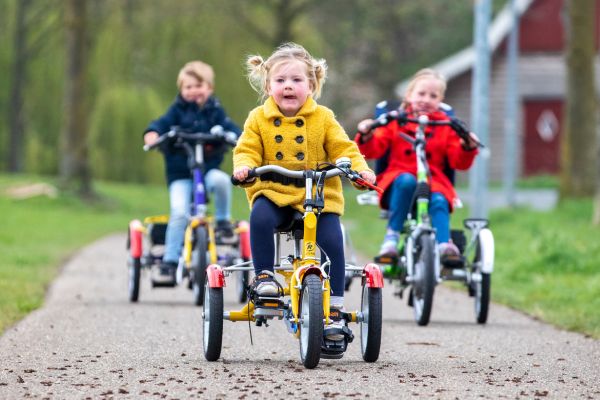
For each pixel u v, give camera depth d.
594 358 19.52
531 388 16.22
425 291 23.78
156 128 28.58
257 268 18.12
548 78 120.00
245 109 100.00
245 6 101.25
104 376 16.89
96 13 101.44
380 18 130.75
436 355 19.69
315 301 16.97
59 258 41.69
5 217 64.62
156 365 18.03
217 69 99.56
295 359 18.97
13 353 19.12
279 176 18.09
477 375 17.33
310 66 18.50
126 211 81.25
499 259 38.69
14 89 114.25
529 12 119.75
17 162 116.75
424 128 24.89
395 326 24.17
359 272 19.98
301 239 18.42
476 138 24.69
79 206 79.12
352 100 138.00
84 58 81.94
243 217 81.56
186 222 28.05
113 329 22.53
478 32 47.62
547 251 36.03
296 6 103.44
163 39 99.62
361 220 82.94
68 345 20.19
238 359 18.86
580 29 66.62
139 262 28.42
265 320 18.47
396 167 25.72
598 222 53.03
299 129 18.36
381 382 16.44
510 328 24.03
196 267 26.84
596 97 67.56
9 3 115.25
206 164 28.67
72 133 81.88
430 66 143.38
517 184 108.38
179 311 26.12
